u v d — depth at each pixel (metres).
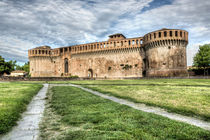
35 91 18.88
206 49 59.66
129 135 5.36
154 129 5.93
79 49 81.25
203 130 5.85
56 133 5.90
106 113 8.37
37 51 87.69
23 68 129.38
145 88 20.70
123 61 68.75
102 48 73.81
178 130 5.83
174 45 52.97
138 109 9.73
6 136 5.66
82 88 23.88
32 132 6.05
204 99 11.88
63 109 9.60
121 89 20.23
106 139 5.02
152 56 56.53
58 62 90.00
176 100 11.70
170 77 46.62
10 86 24.86
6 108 8.72
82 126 6.56
